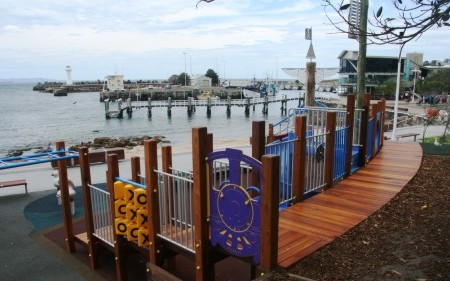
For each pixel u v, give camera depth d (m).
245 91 132.62
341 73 71.44
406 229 5.35
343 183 7.71
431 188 7.31
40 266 7.81
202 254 5.19
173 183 5.92
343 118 9.26
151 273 6.04
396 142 12.80
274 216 4.34
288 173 6.52
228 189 4.84
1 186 12.08
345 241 5.04
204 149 5.02
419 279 3.96
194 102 65.62
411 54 60.00
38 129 46.50
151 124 51.00
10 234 9.45
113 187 6.77
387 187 7.37
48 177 14.79
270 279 4.18
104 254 8.35
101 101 90.94
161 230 6.10
